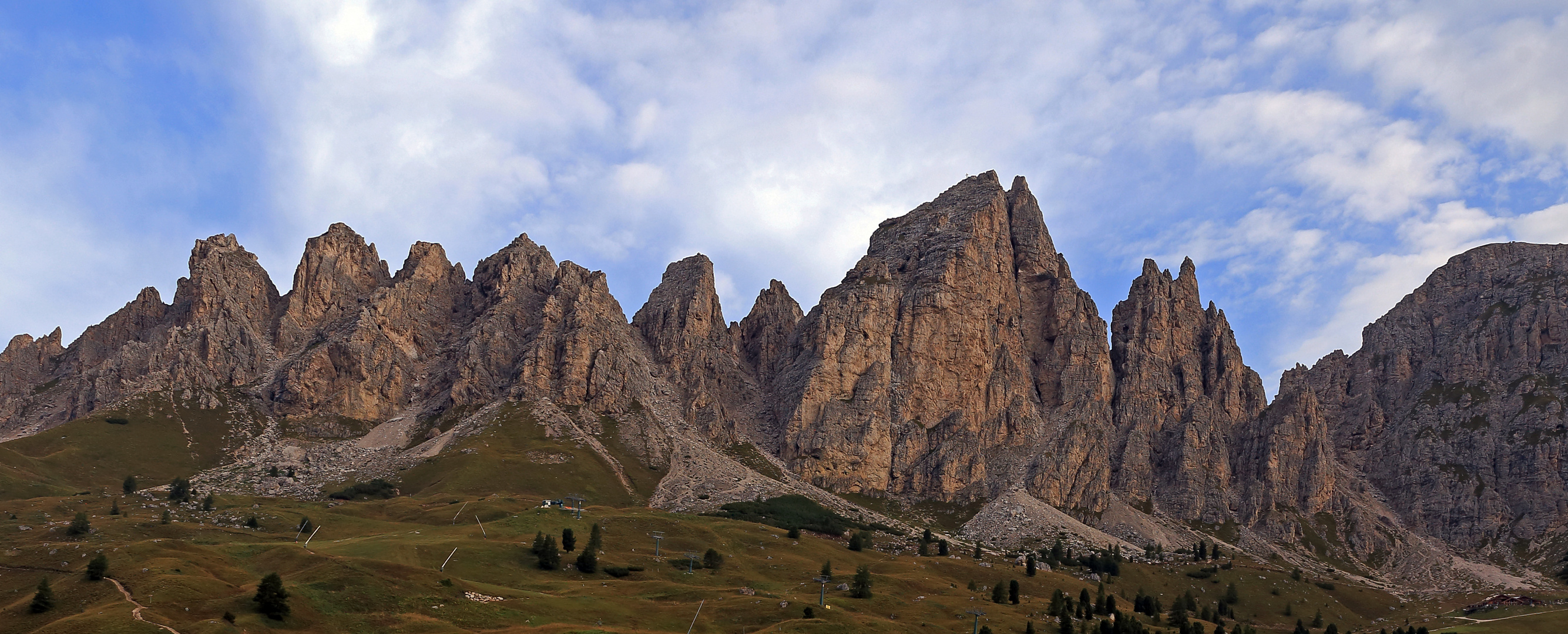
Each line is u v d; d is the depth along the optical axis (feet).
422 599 643.45
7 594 654.94
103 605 586.45
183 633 539.70
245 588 627.87
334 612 603.26
